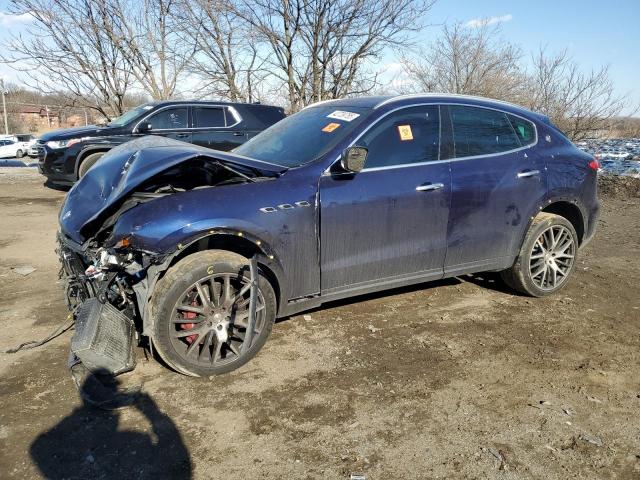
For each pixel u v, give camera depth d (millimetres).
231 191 3475
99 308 3225
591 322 4371
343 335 4047
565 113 13359
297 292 3750
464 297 4871
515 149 4586
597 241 7188
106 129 9688
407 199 4004
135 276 3264
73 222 3637
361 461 2668
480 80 15062
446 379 3436
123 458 2672
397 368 3564
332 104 4582
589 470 2625
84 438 2814
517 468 2631
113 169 3881
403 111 4137
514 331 4168
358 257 3910
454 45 15312
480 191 4324
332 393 3258
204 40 13938
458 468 2625
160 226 3215
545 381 3434
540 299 4863
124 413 3029
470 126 4406
